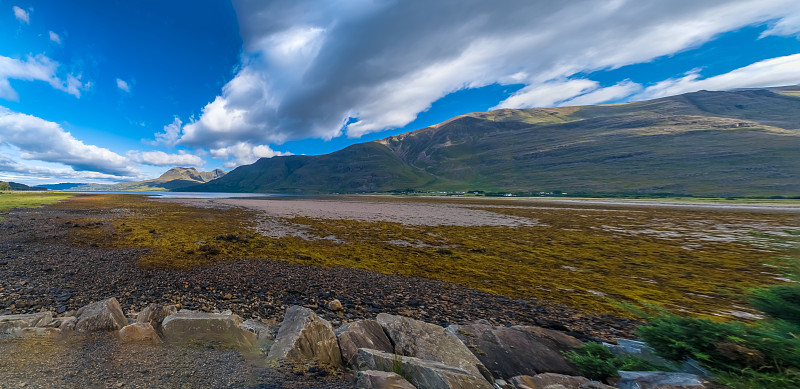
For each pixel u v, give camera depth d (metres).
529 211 72.19
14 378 4.57
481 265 22.66
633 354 7.96
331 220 48.94
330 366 6.39
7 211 47.31
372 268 21.00
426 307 13.86
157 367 5.41
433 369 6.01
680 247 29.88
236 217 50.38
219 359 6.01
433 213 65.12
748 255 26.45
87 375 4.87
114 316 7.41
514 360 7.99
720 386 5.59
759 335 6.02
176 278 16.06
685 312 13.85
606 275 20.28
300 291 15.13
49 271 15.95
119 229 32.81
